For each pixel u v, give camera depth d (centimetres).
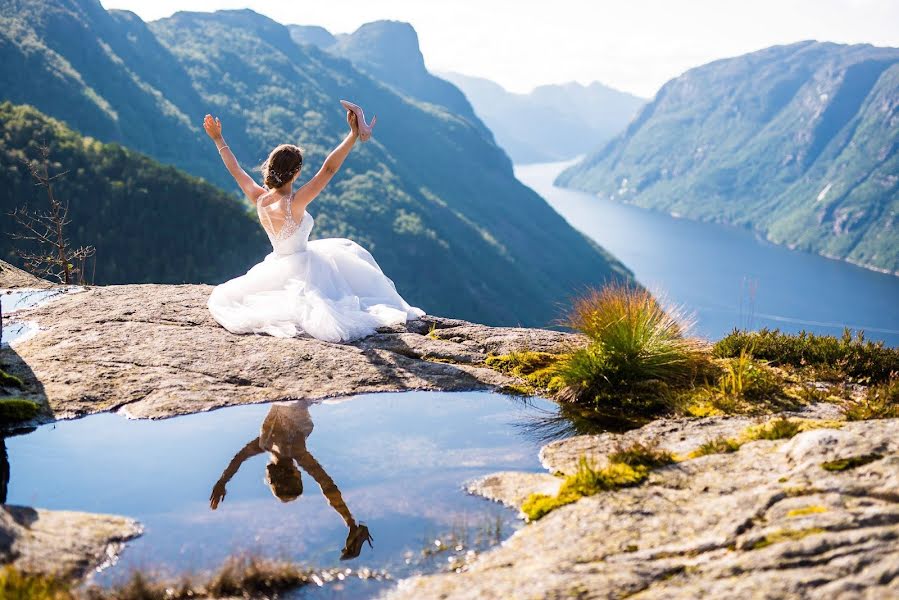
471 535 320
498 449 424
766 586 233
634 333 530
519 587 257
